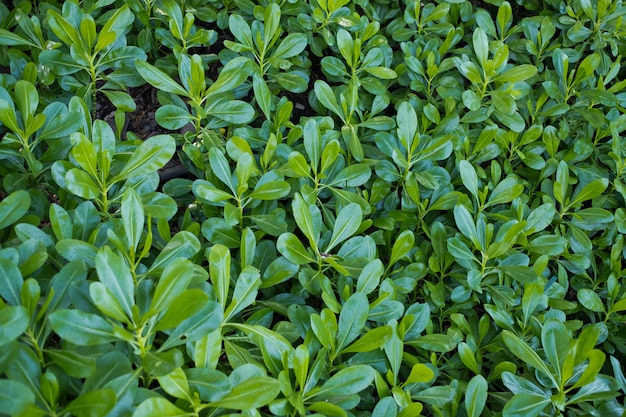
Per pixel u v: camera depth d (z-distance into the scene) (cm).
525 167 239
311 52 258
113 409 123
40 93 199
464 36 265
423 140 213
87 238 158
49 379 119
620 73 274
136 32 230
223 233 176
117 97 200
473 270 189
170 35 224
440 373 182
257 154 207
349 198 195
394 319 162
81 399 118
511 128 222
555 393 174
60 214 151
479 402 157
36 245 144
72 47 191
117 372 128
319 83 212
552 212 207
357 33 245
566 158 236
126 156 180
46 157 176
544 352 180
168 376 130
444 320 197
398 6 263
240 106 201
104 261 130
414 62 233
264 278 171
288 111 207
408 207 207
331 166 200
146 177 175
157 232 180
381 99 224
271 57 220
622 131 249
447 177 211
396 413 150
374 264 170
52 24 186
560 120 246
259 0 241
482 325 188
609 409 170
